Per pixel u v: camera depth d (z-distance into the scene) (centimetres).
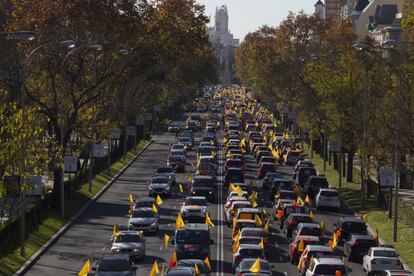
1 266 12219
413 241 14962
